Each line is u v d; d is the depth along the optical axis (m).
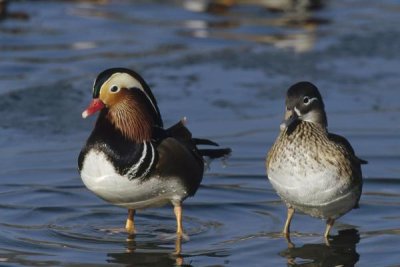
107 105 11.95
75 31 22.84
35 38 22.14
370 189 14.21
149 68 20.09
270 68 20.28
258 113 17.72
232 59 20.86
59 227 12.63
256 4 25.55
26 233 12.37
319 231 12.54
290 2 25.55
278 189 11.77
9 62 20.28
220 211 13.36
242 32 23.16
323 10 25.42
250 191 14.09
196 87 18.98
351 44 22.03
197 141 12.66
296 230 12.59
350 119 17.45
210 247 11.95
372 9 25.64
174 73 19.81
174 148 11.85
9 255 11.55
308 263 11.43
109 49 21.50
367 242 12.12
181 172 11.92
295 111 11.77
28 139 16.31
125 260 11.49
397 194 14.01
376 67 20.42
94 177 11.77
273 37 22.72
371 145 16.14
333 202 11.70
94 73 19.70
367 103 18.31
